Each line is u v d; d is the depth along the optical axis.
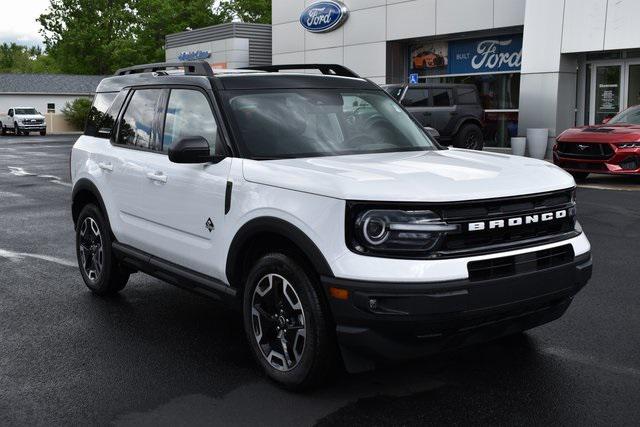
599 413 3.67
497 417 3.64
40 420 3.71
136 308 5.78
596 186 13.59
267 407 3.82
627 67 19.20
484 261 3.57
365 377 4.20
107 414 3.77
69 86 67.44
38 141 39.94
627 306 5.60
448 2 22.94
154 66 5.68
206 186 4.46
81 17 74.25
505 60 22.69
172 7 62.97
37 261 7.62
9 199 13.05
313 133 4.62
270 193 3.98
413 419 3.63
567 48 19.38
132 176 5.29
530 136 19.67
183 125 4.89
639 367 4.30
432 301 3.42
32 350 4.79
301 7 27.92
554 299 3.91
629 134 13.16
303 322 3.86
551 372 4.24
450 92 18.58
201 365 4.48
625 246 7.95
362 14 25.69
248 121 4.51
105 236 5.82
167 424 3.64
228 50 34.19
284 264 3.90
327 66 5.63
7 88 64.25
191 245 4.66
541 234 3.88
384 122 5.06
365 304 3.47
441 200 3.52
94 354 4.70
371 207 3.54
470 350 4.63
